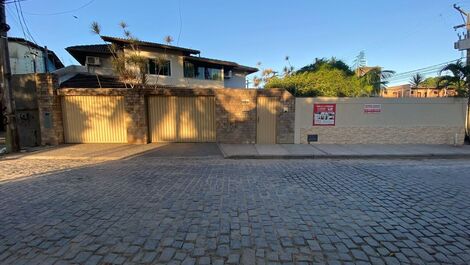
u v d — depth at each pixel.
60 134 12.34
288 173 7.48
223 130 12.84
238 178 6.86
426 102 12.98
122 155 10.04
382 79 21.34
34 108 12.30
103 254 3.20
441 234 3.76
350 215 4.43
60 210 4.59
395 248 3.37
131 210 4.59
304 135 12.90
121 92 12.30
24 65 24.30
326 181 6.59
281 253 3.24
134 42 14.54
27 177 6.92
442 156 10.63
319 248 3.36
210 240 3.55
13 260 3.07
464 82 13.39
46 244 3.44
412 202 5.07
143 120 12.42
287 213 4.50
